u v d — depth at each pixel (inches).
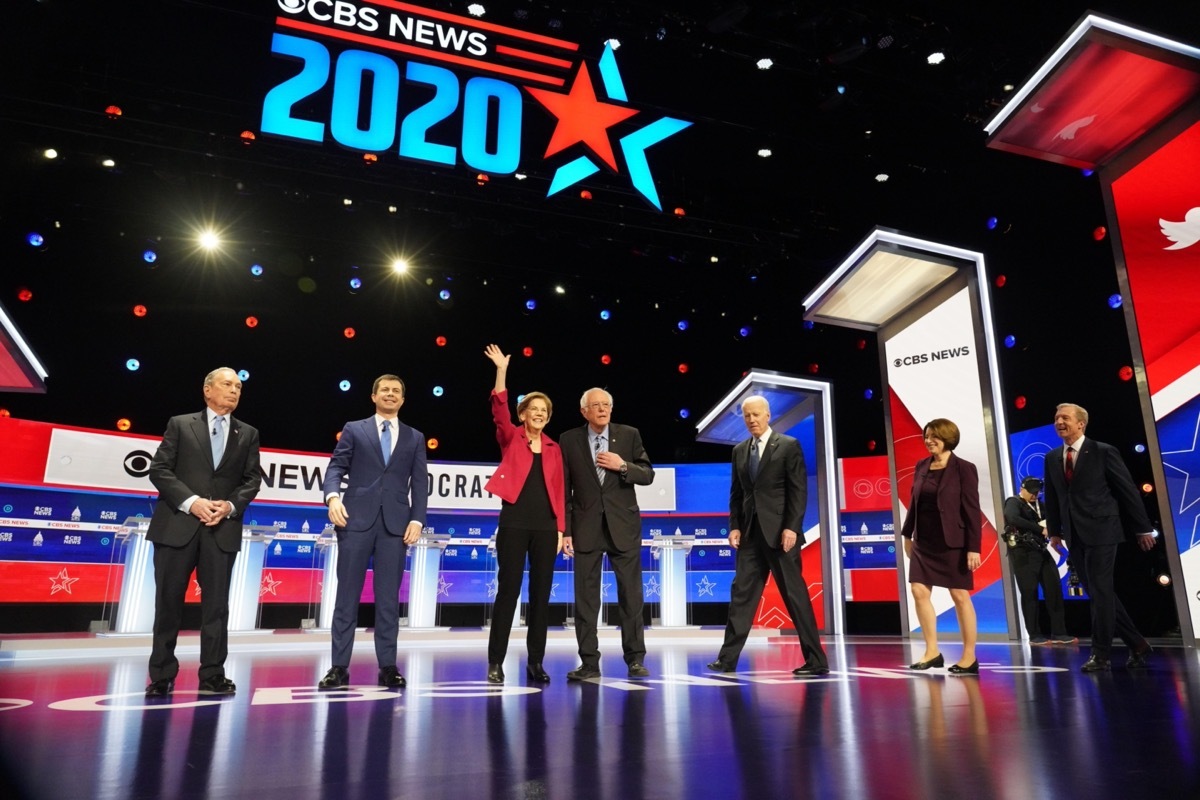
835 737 81.4
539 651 144.4
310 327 486.6
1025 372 397.7
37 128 355.3
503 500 148.6
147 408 443.8
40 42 336.5
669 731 85.3
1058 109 202.1
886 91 354.9
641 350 542.9
